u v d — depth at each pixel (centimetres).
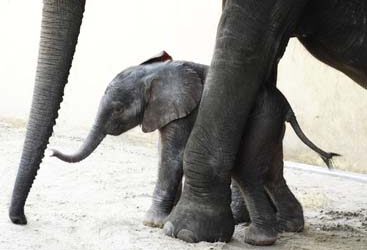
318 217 865
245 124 675
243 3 652
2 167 1011
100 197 866
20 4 1502
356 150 1230
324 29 716
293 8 662
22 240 646
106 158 1170
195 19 1375
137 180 1002
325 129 1259
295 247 694
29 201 805
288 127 1279
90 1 1441
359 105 1229
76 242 655
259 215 688
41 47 631
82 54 1445
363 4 710
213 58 668
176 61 725
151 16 1407
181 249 645
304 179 1150
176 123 708
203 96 670
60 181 952
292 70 1284
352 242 732
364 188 1105
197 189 673
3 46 1509
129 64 1422
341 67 754
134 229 705
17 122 1487
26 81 1488
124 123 722
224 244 665
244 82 659
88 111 1439
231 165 671
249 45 654
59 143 1278
